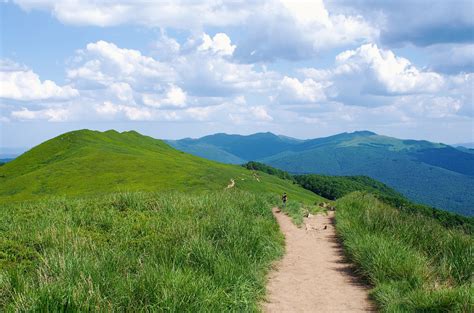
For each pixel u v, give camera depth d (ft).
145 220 53.01
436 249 43.21
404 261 37.78
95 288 26.76
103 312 24.99
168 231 45.88
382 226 53.83
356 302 33.83
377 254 40.16
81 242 38.88
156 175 262.26
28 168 308.40
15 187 254.06
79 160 294.87
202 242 37.86
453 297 28.81
